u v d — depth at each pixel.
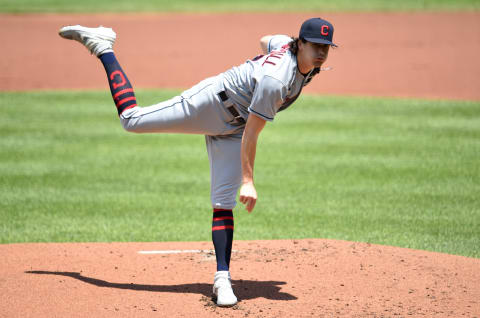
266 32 88.00
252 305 15.04
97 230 23.92
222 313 14.48
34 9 109.31
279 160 35.09
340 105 50.53
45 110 48.12
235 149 15.58
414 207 27.06
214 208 15.80
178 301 15.27
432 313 14.55
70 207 26.95
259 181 31.27
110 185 30.47
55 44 80.81
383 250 19.92
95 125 43.62
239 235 23.69
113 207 27.09
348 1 115.38
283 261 18.75
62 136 40.34
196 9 111.06
